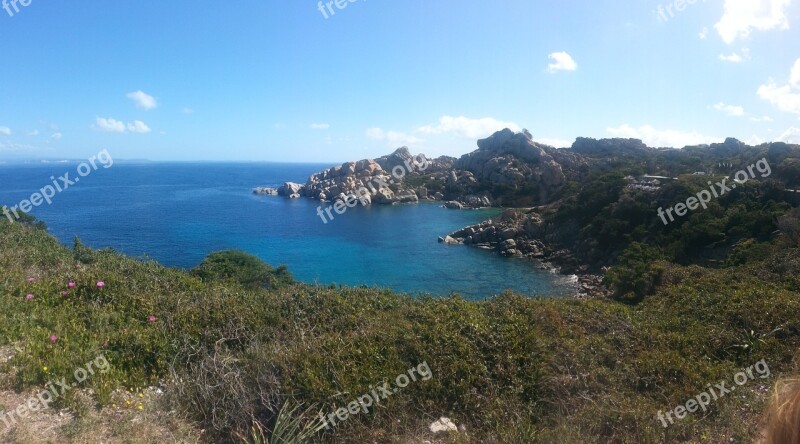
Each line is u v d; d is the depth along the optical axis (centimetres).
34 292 807
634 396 580
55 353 599
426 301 903
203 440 502
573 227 4044
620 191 3903
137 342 652
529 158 8244
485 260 3909
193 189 9469
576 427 507
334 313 812
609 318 816
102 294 839
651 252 2795
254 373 570
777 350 703
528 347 662
